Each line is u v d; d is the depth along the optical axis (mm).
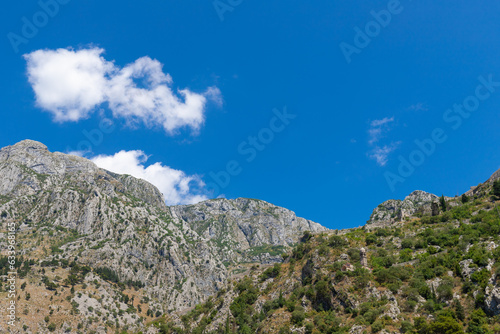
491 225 137750
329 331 110250
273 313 133250
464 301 103688
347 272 128375
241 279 183625
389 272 123375
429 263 125188
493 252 113750
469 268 113000
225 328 143125
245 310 149375
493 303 94812
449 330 90125
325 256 145875
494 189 176625
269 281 164625
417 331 96062
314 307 128625
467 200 191000
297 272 153875
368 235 173250
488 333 87938
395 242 160250
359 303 116750
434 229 160875
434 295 110438
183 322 170750
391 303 110625
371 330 101438
